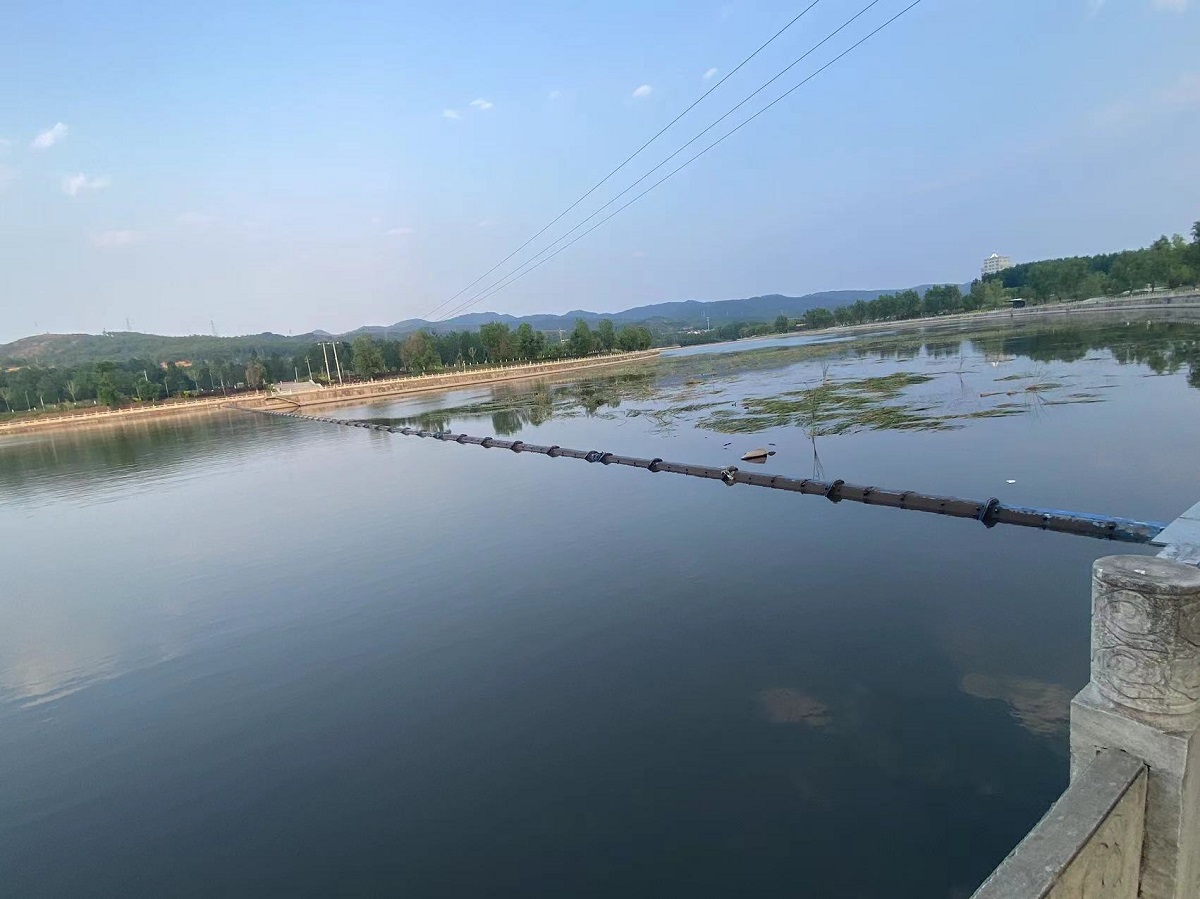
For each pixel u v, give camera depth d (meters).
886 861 5.36
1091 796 2.19
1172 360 30.30
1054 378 29.19
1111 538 10.68
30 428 79.69
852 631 9.02
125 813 7.30
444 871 5.90
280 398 83.38
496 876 5.76
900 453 18.47
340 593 13.46
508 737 7.75
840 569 11.12
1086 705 2.46
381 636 11.12
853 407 27.56
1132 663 2.27
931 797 5.93
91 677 11.00
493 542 15.58
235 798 7.34
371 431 44.69
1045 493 13.46
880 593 10.02
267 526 20.23
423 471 26.92
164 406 87.44
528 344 105.81
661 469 21.05
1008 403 24.03
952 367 39.47
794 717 7.34
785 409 29.88
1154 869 2.35
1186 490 12.73
